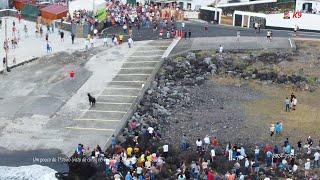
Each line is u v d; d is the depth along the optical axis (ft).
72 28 372.79
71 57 336.90
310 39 372.17
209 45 352.90
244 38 367.25
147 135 249.75
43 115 270.67
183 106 287.89
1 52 342.44
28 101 283.59
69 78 309.42
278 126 262.47
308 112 286.46
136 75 314.14
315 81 317.63
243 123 273.33
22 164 229.04
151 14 396.78
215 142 248.52
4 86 299.58
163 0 444.96
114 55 339.98
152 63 327.88
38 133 254.88
